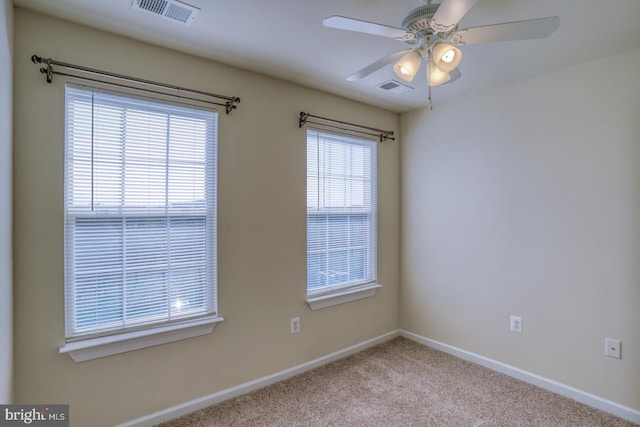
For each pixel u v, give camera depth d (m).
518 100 2.69
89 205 1.90
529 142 2.62
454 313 3.13
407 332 3.55
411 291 3.51
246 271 2.47
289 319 2.72
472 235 2.99
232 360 2.41
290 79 2.65
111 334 1.97
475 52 2.19
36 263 1.75
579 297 2.38
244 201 2.46
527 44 2.09
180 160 2.20
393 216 3.56
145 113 2.07
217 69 2.33
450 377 2.71
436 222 3.28
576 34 1.97
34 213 1.74
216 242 2.33
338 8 1.73
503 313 2.78
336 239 3.10
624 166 2.19
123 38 1.98
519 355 2.68
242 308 2.45
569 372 2.42
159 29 1.91
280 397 2.41
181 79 2.19
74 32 1.84
